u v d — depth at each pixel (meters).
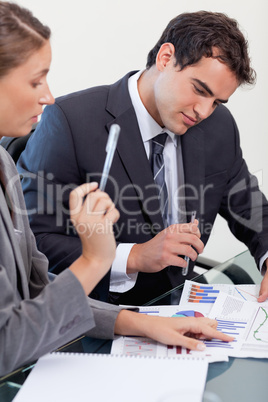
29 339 0.97
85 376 0.96
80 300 1.00
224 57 1.35
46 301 0.98
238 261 1.54
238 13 2.77
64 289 1.00
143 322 1.13
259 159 3.00
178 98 1.42
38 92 0.98
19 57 0.92
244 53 1.39
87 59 2.70
